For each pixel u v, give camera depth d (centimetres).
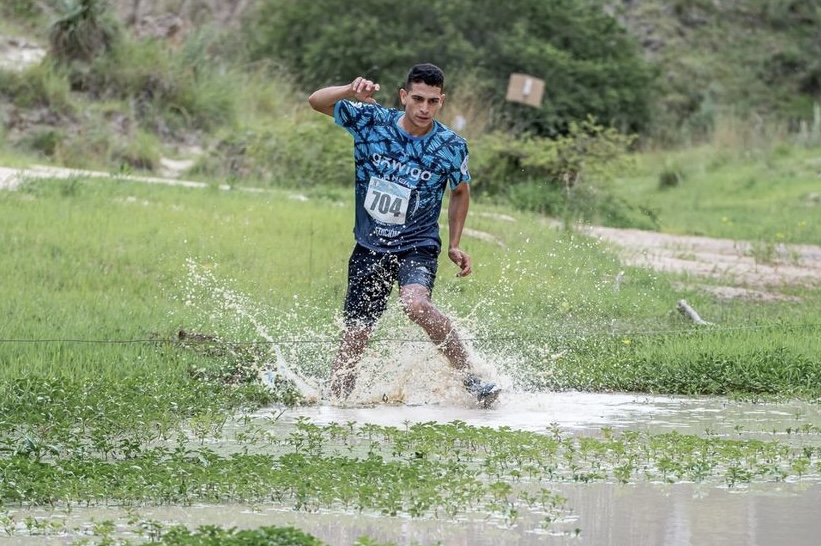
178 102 5478
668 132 7894
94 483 1291
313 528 1186
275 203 3778
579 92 6850
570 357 2222
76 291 2520
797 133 8094
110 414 1612
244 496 1302
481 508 1264
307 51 6725
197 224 3262
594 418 1791
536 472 1407
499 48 6706
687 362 2148
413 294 1861
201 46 5962
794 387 2042
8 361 1961
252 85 5931
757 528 1188
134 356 2025
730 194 6303
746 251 4178
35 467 1323
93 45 5406
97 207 3381
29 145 4844
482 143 5188
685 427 1719
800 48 9931
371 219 1897
